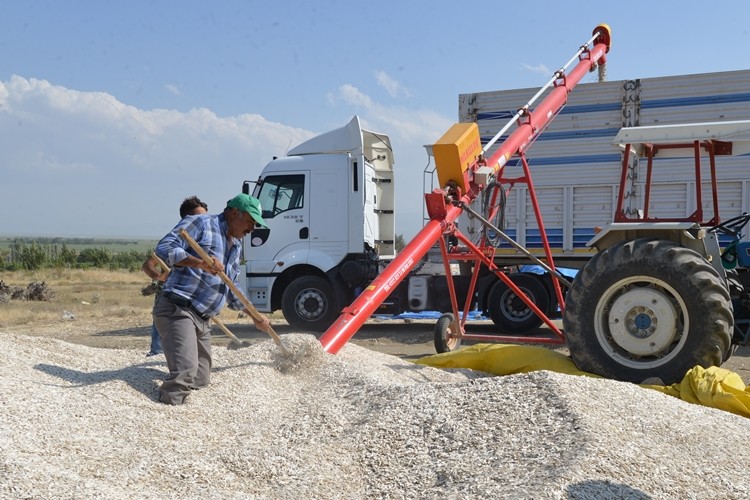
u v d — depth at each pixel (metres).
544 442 3.81
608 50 10.56
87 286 30.42
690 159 10.79
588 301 6.89
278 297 12.62
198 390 5.08
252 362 5.75
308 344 5.80
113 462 3.80
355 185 12.07
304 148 12.41
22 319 15.80
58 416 4.25
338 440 4.32
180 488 3.61
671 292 6.62
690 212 10.81
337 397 5.10
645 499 3.27
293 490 3.67
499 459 3.73
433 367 7.14
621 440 3.81
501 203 8.80
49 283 32.78
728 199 10.62
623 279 6.76
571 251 11.48
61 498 3.17
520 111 8.84
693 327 6.52
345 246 12.09
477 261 8.50
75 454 3.81
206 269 4.90
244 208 5.08
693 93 10.77
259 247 12.40
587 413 4.11
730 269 7.71
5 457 3.47
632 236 7.30
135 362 6.21
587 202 11.40
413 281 12.12
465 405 4.43
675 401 4.76
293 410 4.96
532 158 11.70
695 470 3.63
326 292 12.16
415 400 4.65
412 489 3.61
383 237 13.20
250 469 3.89
